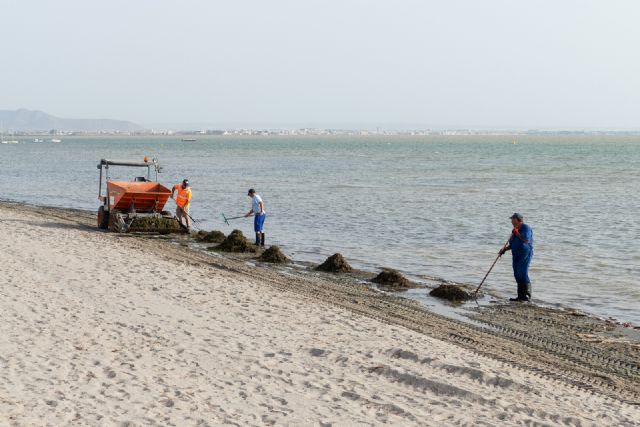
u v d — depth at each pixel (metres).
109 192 25.09
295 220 30.33
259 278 17.25
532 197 41.09
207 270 17.36
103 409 7.71
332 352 10.29
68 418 7.39
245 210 34.12
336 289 16.52
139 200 24.64
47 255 17.64
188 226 25.00
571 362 11.25
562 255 22.00
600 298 16.31
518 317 14.44
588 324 13.95
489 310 15.02
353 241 24.66
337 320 12.45
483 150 149.50
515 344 12.26
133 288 14.32
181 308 12.82
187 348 10.30
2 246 18.69
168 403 8.01
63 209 33.00
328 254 21.94
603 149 153.75
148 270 16.45
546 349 12.05
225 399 8.25
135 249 20.14
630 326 13.83
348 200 39.00
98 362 9.40
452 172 68.06
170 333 11.06
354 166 79.94
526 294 15.89
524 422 7.89
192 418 7.57
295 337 11.13
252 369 9.45
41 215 28.97
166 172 66.56
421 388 8.99
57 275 15.18
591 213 33.22
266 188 47.38
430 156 114.00
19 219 26.42
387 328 12.05
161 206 25.08
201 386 8.68
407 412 8.03
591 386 9.82
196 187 48.06
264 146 191.25
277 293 14.96
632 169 73.62
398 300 15.66
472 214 32.66
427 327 13.05
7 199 38.91
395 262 20.70
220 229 27.33
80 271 15.78
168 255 19.77
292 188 47.41
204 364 9.58
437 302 15.66
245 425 7.44
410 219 30.73
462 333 12.77
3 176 59.34
